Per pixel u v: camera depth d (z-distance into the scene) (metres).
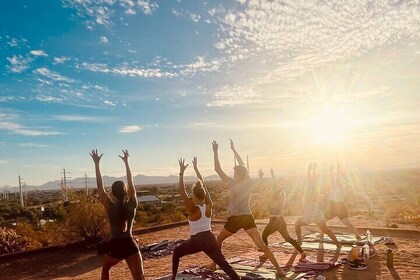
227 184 8.84
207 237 7.47
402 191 61.84
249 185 8.81
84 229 14.76
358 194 56.81
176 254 7.70
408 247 12.12
